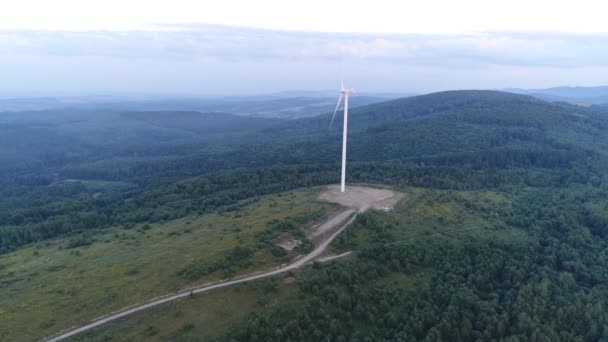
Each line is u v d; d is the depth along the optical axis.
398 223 135.12
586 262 124.19
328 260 111.75
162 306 92.06
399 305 96.69
